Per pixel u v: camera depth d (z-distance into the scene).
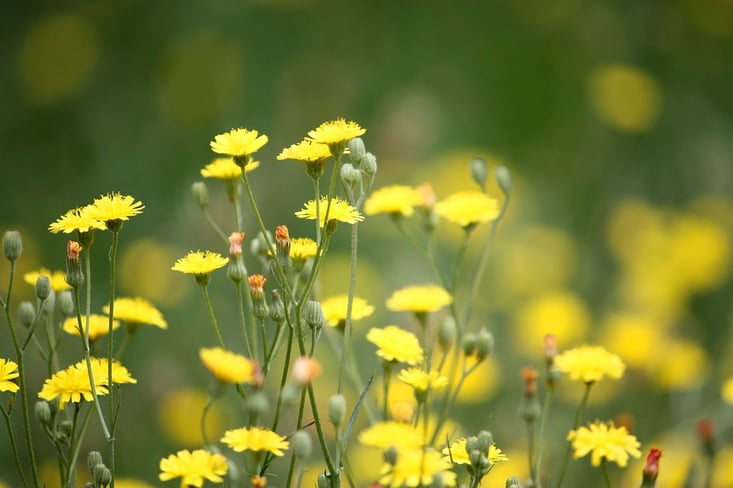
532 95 7.86
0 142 7.19
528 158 7.61
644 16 8.29
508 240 6.55
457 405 4.64
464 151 7.37
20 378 2.29
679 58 8.15
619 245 6.71
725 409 4.38
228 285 5.57
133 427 4.68
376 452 3.92
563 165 7.56
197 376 5.15
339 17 7.90
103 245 6.04
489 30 8.09
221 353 2.16
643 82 7.86
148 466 4.57
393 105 7.18
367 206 3.09
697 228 6.29
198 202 2.85
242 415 4.78
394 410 2.29
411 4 8.04
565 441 4.43
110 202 2.34
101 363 2.44
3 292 5.73
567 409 4.80
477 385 4.29
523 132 7.73
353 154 2.57
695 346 5.31
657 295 5.92
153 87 7.54
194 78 7.52
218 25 7.77
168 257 5.77
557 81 7.90
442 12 8.08
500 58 7.97
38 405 2.37
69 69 7.55
